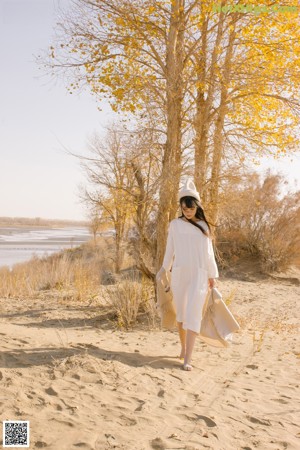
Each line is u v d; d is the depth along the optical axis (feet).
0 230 379.35
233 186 30.76
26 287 35.42
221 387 13.98
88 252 68.18
